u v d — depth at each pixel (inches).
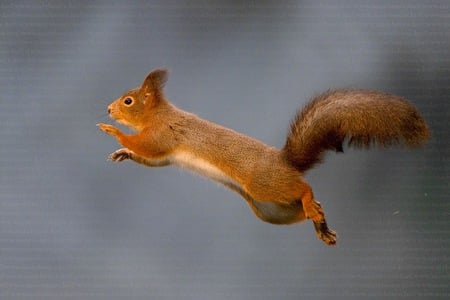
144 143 197.3
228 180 196.2
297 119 195.6
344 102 195.3
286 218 195.3
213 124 197.3
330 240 194.1
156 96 198.2
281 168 195.2
